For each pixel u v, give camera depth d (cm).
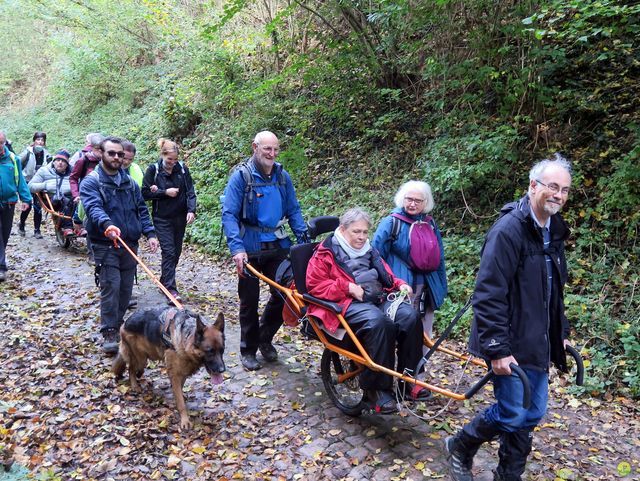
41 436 399
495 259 303
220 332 408
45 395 463
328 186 976
